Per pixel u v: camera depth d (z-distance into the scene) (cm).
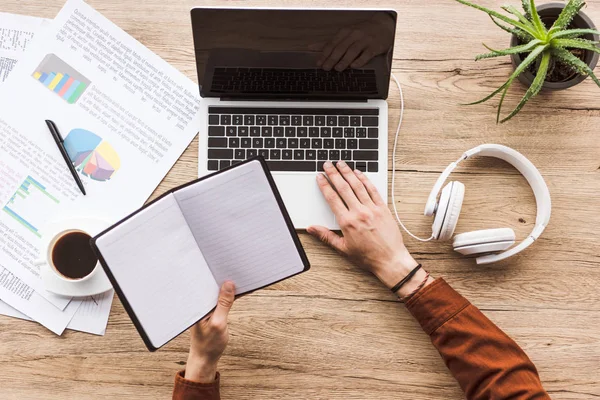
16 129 93
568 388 93
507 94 95
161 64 95
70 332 93
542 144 95
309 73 88
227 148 91
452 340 87
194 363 85
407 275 89
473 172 95
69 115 94
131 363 93
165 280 74
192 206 74
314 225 92
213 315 80
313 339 93
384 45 84
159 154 94
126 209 93
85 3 94
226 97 91
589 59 88
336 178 90
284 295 93
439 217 87
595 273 94
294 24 82
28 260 92
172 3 95
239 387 93
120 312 93
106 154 94
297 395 93
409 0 95
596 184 94
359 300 93
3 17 94
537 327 93
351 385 93
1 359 92
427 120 95
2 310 92
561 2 91
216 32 82
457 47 95
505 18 82
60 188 93
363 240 90
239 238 77
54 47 94
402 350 93
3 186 93
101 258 69
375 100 92
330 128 92
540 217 90
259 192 75
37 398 92
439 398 93
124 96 94
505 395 83
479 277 94
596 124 95
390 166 94
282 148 91
